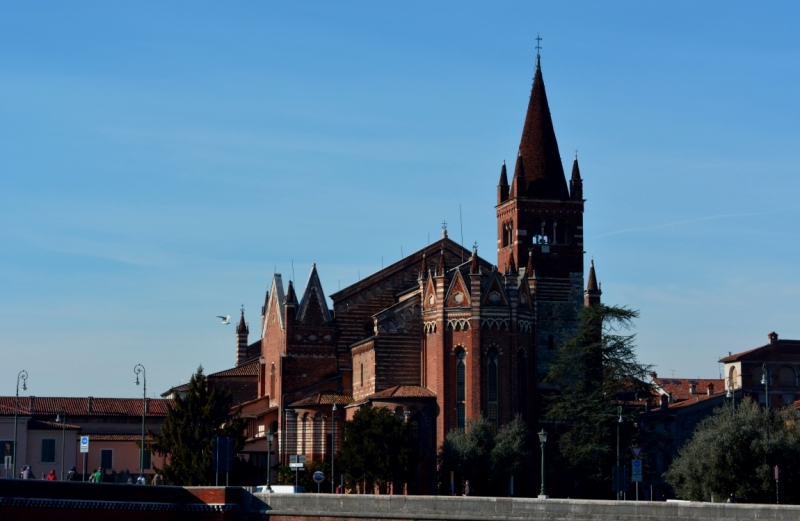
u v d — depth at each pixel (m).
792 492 109.81
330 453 147.25
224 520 95.56
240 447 134.75
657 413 158.25
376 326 143.75
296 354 152.75
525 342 140.88
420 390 140.50
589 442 136.62
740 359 168.38
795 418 118.75
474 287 138.00
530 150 158.38
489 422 135.38
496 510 85.19
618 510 80.00
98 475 117.00
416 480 136.62
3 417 156.62
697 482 113.25
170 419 135.50
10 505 86.81
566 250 156.00
